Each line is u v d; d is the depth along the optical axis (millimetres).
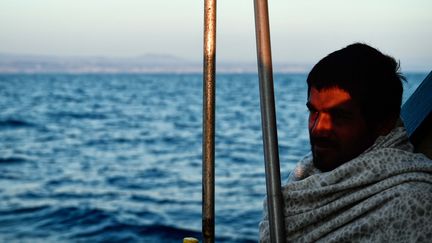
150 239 12516
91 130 36938
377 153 1510
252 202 15656
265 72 1544
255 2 1563
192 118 47281
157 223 13586
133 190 17891
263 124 1546
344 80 1492
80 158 25016
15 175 20531
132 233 12859
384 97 1509
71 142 30531
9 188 18031
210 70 1600
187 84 138875
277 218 1538
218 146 29500
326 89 1508
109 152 27078
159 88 112125
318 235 1525
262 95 1547
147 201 16188
